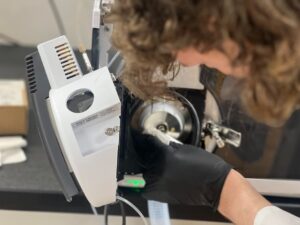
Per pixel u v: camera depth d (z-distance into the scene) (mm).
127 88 681
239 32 438
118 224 853
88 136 617
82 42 927
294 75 448
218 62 502
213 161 761
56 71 651
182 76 739
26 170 866
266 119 490
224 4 427
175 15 451
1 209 819
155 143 779
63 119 603
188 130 798
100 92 613
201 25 452
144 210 815
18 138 950
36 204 818
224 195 758
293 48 433
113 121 624
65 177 676
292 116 792
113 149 611
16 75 1143
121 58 712
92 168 612
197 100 773
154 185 766
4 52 1251
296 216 786
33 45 1274
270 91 464
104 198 660
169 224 803
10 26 1253
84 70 702
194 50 489
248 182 793
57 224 855
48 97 657
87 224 857
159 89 665
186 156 754
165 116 777
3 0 1209
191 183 750
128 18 481
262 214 720
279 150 829
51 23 1245
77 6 1162
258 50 443
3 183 818
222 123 800
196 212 827
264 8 418
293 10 422
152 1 458
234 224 799
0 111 927
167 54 505
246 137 810
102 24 705
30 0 1212
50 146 673
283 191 833
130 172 786
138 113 763
